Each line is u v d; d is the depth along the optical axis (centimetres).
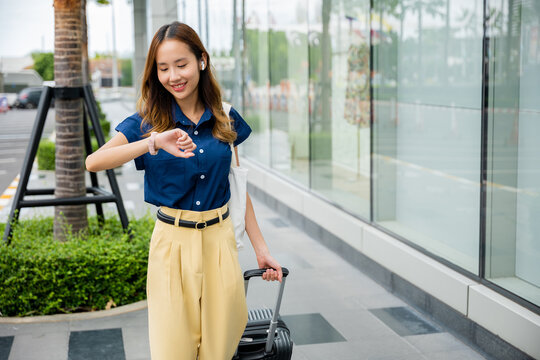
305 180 751
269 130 891
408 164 521
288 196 783
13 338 414
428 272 455
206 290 244
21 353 393
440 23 469
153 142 217
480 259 407
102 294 458
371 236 548
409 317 461
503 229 391
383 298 504
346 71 629
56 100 498
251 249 654
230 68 1093
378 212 566
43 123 479
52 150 1241
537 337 341
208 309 246
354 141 613
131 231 490
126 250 461
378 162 565
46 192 507
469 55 436
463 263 439
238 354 266
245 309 255
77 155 502
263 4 895
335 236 634
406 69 520
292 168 797
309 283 543
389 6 543
